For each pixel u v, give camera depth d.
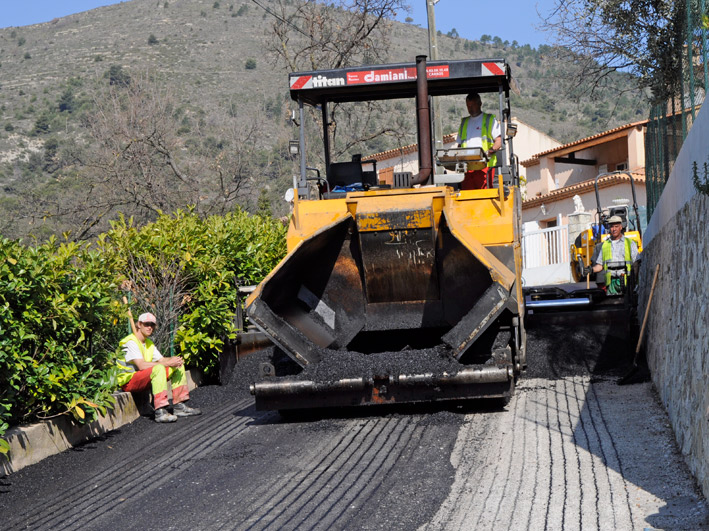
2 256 7.04
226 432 7.77
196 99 133.38
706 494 4.85
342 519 4.98
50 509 5.73
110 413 8.42
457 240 7.50
